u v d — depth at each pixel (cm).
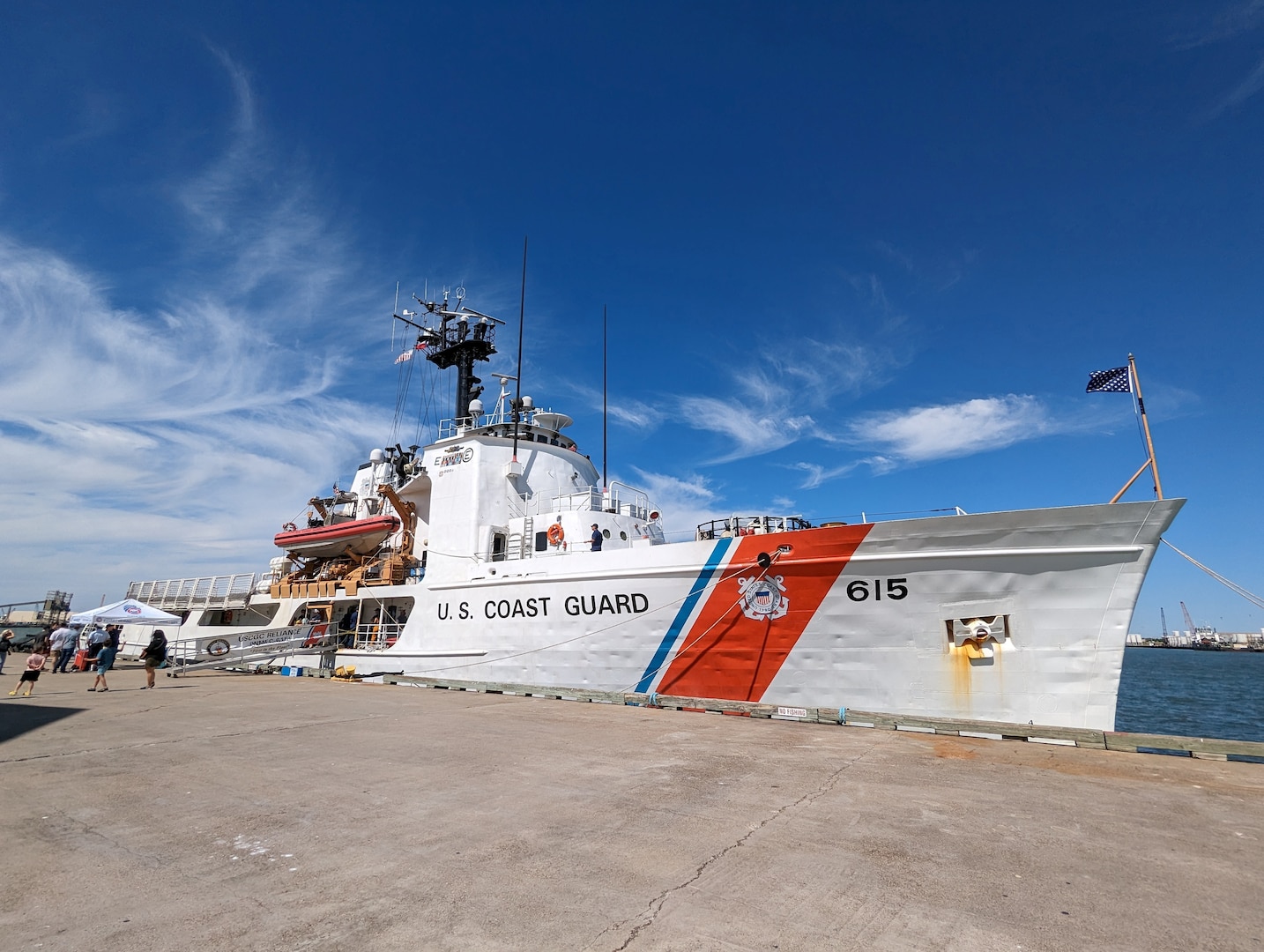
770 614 1314
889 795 681
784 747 927
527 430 2164
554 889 445
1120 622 1086
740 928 389
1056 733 969
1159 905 425
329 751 897
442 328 2666
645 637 1450
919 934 382
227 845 529
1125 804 655
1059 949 366
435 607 1888
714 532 1454
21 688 1781
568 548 1773
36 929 383
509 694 1569
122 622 2552
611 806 638
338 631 2280
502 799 661
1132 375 1212
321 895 435
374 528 2147
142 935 377
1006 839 548
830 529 1264
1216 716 3281
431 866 484
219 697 1541
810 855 509
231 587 2881
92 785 716
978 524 1152
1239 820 607
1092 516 1089
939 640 1185
